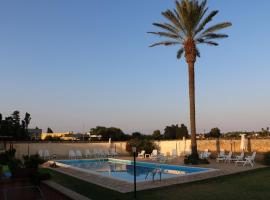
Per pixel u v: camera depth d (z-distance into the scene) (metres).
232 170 17.55
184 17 21.86
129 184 12.98
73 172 17.53
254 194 10.66
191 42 22.30
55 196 10.68
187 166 20.16
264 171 17.05
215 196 10.44
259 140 26.77
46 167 20.62
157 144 33.94
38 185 12.88
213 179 14.18
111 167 23.77
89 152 29.88
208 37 22.69
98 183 13.39
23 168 14.30
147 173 19.16
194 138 22.20
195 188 11.97
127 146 32.78
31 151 29.72
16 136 42.50
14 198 10.45
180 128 50.28
